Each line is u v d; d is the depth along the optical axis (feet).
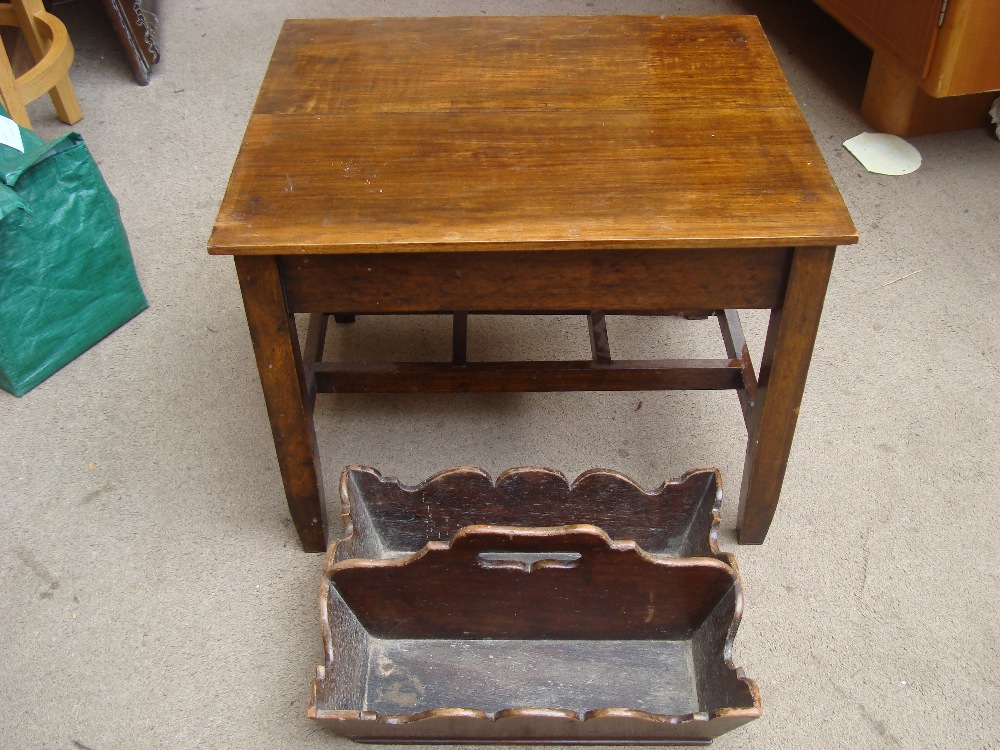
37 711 4.77
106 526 5.63
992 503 5.69
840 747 4.59
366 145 4.63
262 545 5.52
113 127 8.71
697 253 4.32
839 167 8.19
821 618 5.12
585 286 4.44
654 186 4.39
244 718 4.74
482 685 4.74
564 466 5.93
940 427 6.14
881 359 6.60
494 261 4.33
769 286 4.46
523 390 5.40
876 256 7.39
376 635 4.90
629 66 5.16
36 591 5.29
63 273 6.31
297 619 5.15
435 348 6.73
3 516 5.68
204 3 10.39
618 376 5.33
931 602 5.19
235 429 6.18
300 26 5.55
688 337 6.82
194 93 9.13
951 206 7.80
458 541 4.44
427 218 4.23
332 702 4.34
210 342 6.79
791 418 4.86
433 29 5.49
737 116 4.79
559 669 4.81
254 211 4.28
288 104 4.91
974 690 4.80
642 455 5.99
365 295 4.47
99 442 6.11
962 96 8.28
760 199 4.32
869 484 5.80
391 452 6.02
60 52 7.97
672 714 4.54
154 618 5.16
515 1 10.37
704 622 4.77
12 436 6.15
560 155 4.56
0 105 6.47
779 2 10.20
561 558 5.21
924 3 7.23
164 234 7.63
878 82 8.32
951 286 7.14
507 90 4.99
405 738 4.50
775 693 4.80
